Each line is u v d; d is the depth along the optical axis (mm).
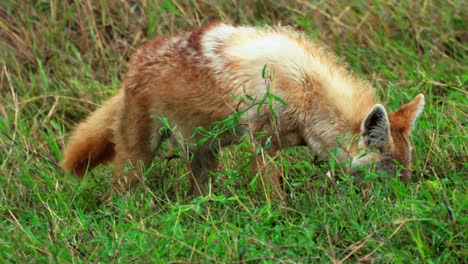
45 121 14820
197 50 12125
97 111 13078
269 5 16922
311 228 10383
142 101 12422
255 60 11898
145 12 16719
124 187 12484
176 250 9734
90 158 13062
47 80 15641
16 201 12109
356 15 16438
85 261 9688
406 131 11852
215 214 10992
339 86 12023
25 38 16406
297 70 11891
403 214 10383
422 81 14773
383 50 15711
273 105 11766
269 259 9430
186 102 12180
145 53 12477
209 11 16875
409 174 11773
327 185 11461
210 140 12492
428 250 9781
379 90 14711
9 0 16734
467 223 9906
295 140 12328
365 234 10008
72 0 16938
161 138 12727
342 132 11883
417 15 16125
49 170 13406
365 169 11133
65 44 16391
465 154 12695
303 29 16422
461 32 15984
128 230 10289
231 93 11531
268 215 10586
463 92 14195
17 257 9766
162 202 11945
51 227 10328
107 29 16609
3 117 14711
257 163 11344
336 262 9453
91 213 11516
